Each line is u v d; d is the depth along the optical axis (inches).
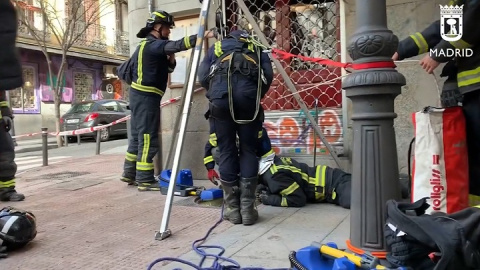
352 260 91.9
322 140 195.9
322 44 213.3
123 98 1138.7
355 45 104.8
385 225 99.5
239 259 120.4
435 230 86.6
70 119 645.3
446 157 109.3
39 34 829.2
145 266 120.0
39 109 899.4
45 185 251.3
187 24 243.8
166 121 245.8
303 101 207.3
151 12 248.7
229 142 157.1
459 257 84.6
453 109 110.3
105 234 150.1
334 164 205.2
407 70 185.9
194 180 238.1
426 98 183.8
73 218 171.9
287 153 216.2
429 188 110.3
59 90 688.4
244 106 152.2
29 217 138.4
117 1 1037.2
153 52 209.5
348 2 196.2
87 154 474.9
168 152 243.8
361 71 104.8
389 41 102.8
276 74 220.7
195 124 235.8
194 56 156.4
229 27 231.3
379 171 105.0
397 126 189.0
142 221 164.9
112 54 1061.1
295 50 218.8
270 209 175.3
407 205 97.1
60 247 137.9
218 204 186.4
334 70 209.2
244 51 157.2
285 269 107.3
